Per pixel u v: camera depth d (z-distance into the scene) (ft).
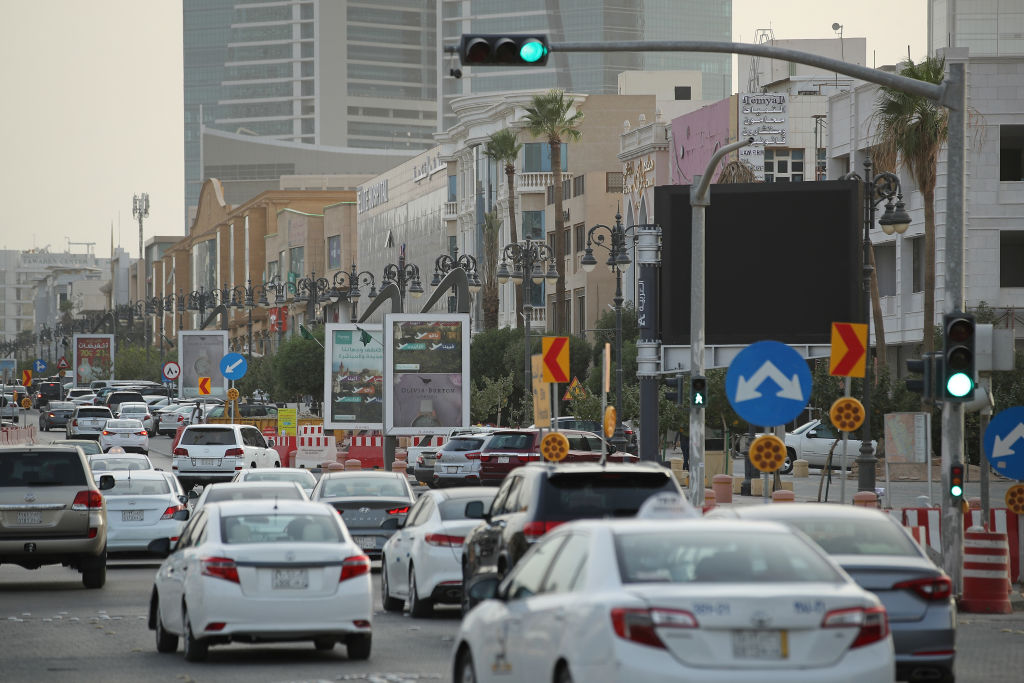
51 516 214.07
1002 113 537.24
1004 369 197.16
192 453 416.67
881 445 460.55
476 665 98.78
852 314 325.62
